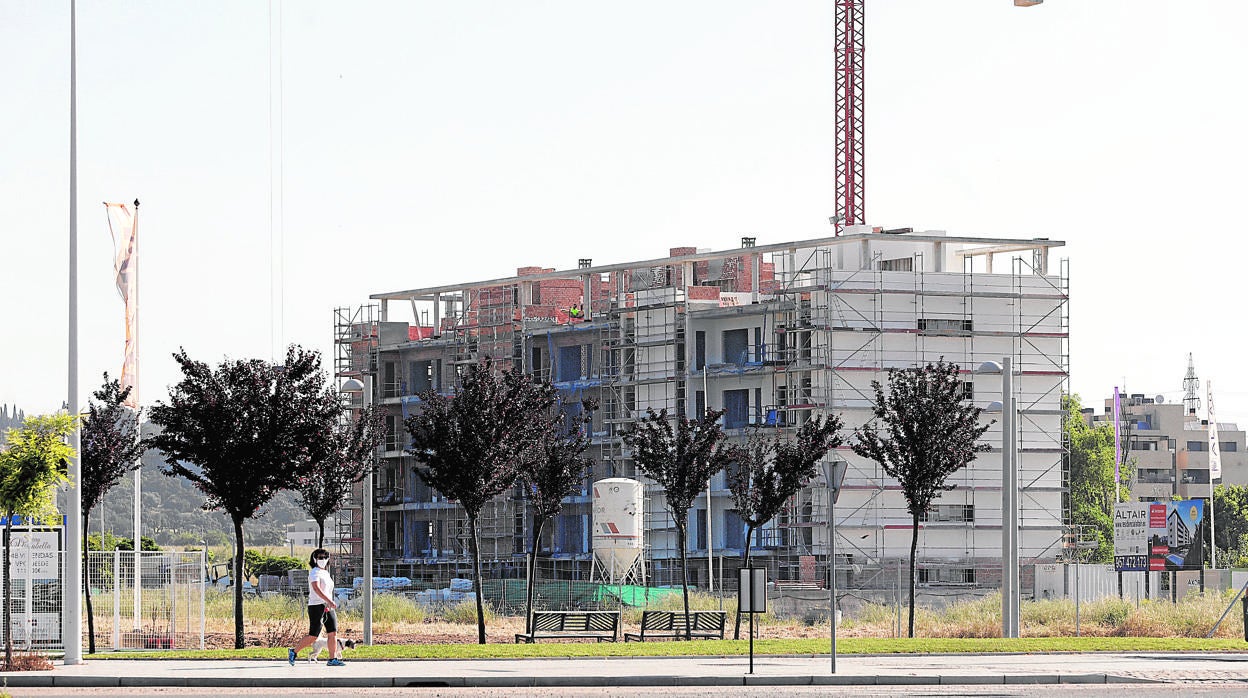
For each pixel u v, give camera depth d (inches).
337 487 3275.1
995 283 4680.1
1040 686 1588.3
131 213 2630.4
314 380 2269.9
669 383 4795.8
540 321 5211.6
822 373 4517.7
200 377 2219.5
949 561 4510.3
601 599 3631.9
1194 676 1668.3
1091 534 6510.8
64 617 1797.5
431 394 2465.6
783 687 1556.3
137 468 2544.3
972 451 2728.8
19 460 1844.2
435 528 5310.0
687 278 5044.3
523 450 2463.1
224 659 1830.7
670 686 1561.3
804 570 4360.2
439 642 2544.3
